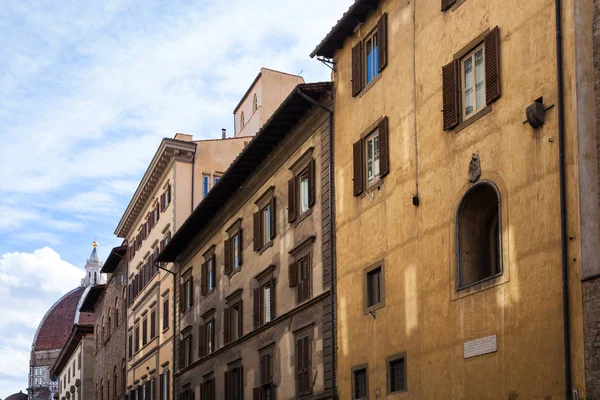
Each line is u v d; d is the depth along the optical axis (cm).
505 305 2250
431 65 2697
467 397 2372
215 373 4631
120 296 7581
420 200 2695
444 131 2591
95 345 9056
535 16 2230
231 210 4550
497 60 2344
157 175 6134
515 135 2266
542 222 2145
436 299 2559
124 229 7338
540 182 2164
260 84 6078
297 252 3631
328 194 3359
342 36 3294
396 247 2827
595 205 2022
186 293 5394
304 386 3444
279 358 3747
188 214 5728
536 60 2212
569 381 2005
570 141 2075
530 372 2139
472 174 2431
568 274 2044
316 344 3384
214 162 5875
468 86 2520
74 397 10106
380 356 2878
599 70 2036
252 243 4219
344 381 3120
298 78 6200
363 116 3134
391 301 2833
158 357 5938
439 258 2562
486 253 2477
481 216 2491
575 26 2083
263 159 4047
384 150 2934
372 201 3019
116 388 7444
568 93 2094
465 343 2398
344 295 3172
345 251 3197
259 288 4044
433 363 2548
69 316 19350
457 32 2572
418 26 2792
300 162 3653
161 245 6019
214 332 4722
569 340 2020
